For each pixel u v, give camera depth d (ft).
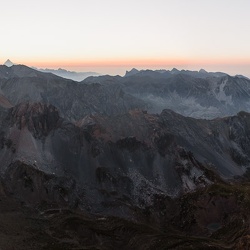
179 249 388.37
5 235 403.95
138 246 416.67
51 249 388.98
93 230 446.19
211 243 408.87
